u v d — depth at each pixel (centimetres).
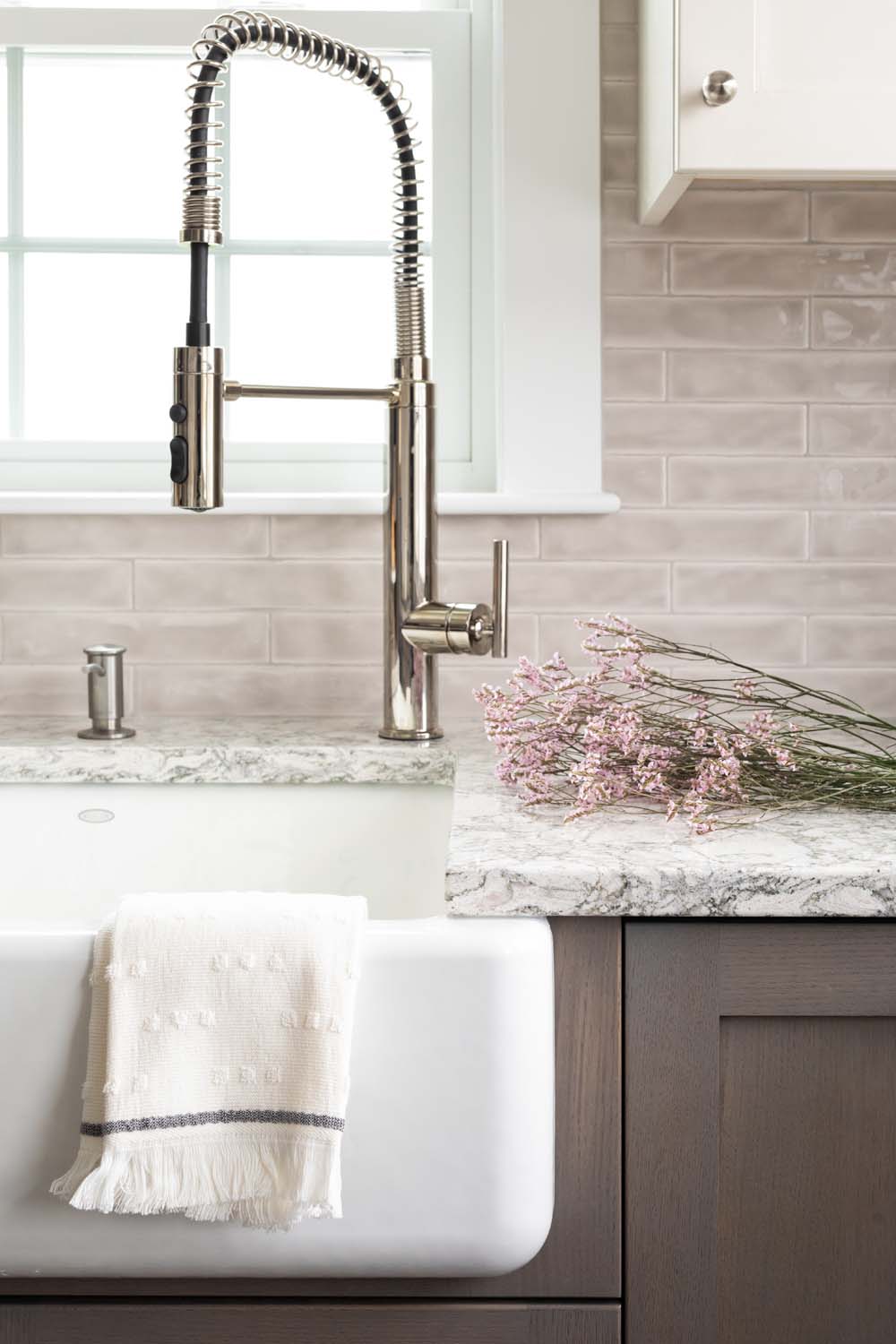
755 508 142
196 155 113
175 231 151
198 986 77
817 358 141
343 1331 84
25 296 151
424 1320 85
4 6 147
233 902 80
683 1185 85
